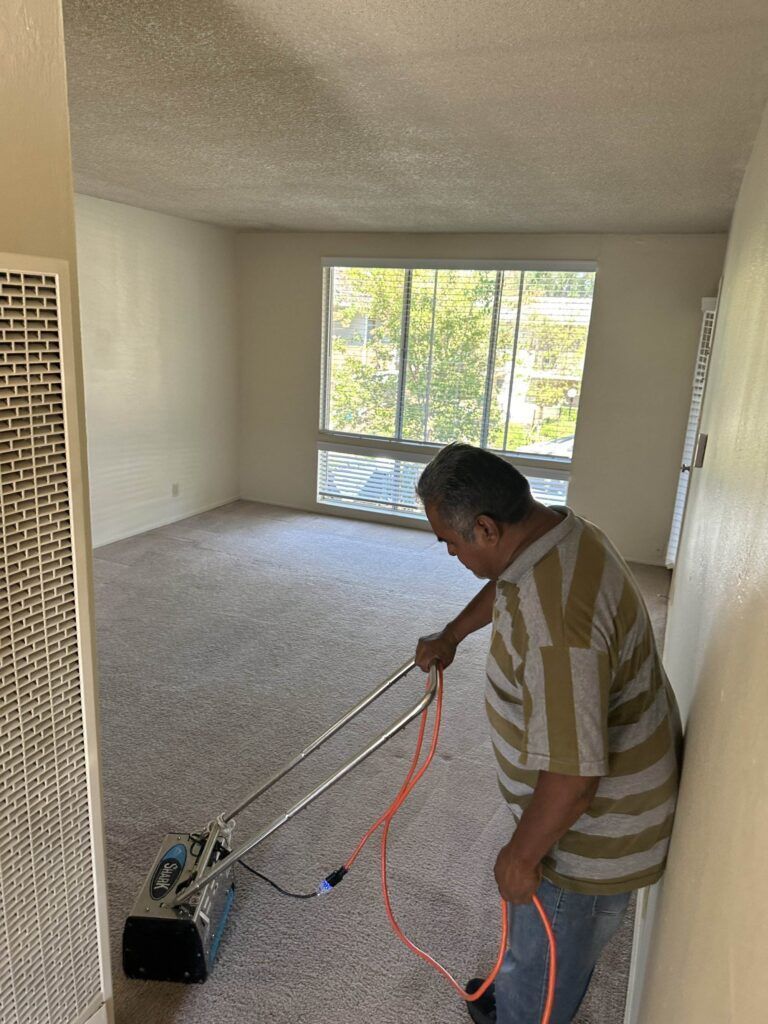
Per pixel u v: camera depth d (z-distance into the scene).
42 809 1.03
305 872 1.97
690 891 0.80
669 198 3.28
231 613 3.72
